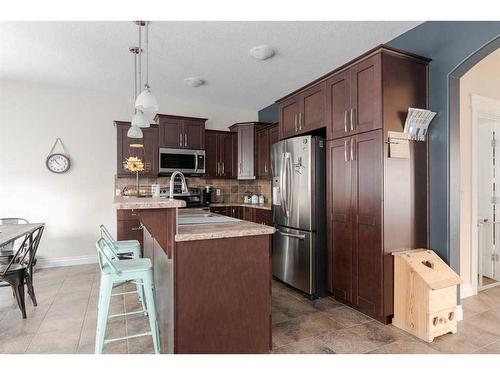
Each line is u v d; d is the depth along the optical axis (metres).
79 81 4.11
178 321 1.74
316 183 3.03
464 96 2.98
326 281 3.06
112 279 1.86
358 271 2.62
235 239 1.88
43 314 2.66
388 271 2.40
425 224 2.55
